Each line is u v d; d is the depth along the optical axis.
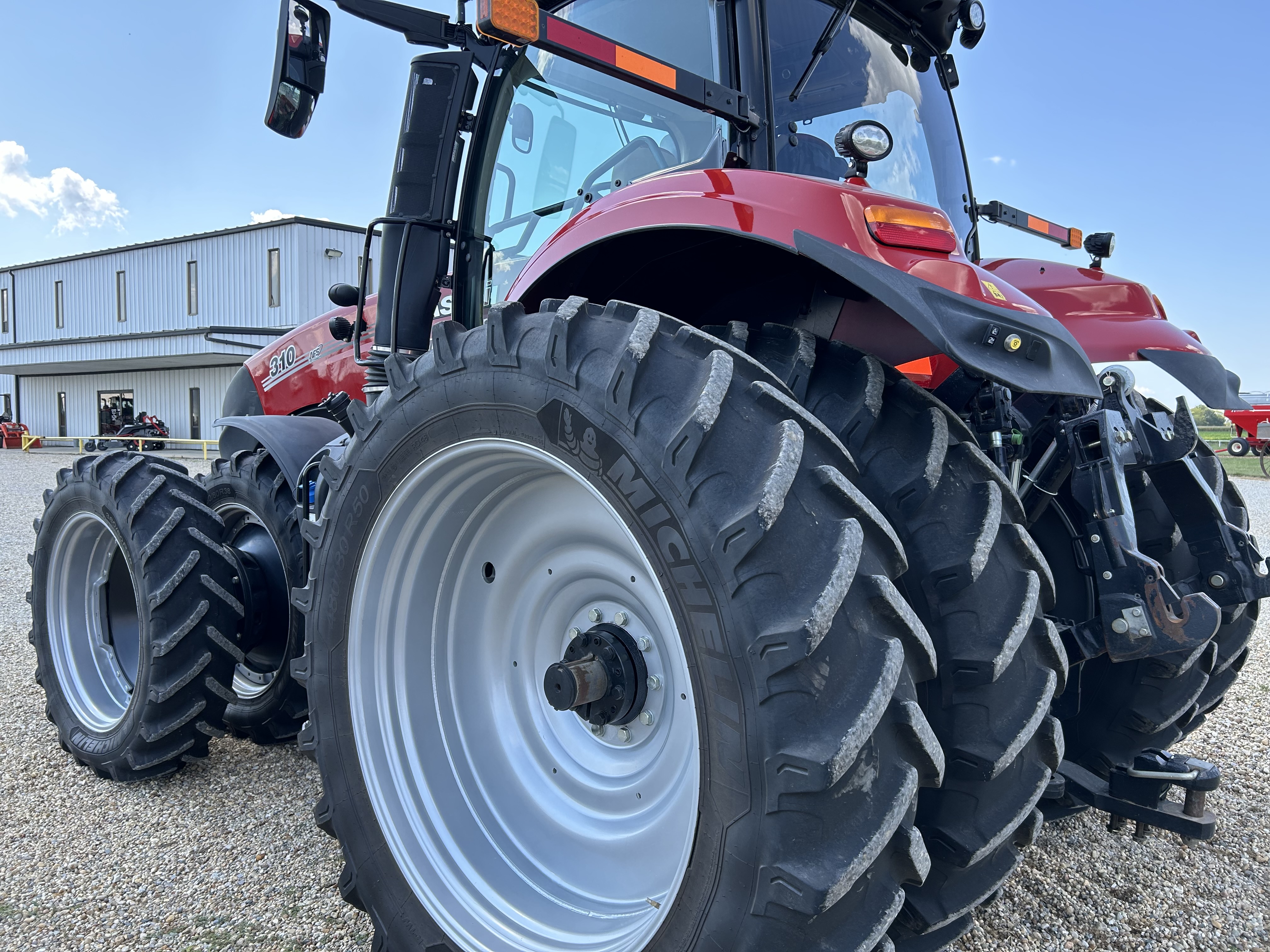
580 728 1.80
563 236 1.89
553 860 1.74
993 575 1.40
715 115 1.88
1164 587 1.64
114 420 29.17
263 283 25.95
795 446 1.21
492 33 1.44
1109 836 2.30
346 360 3.81
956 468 1.48
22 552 7.23
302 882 2.10
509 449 1.52
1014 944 1.82
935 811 1.36
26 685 3.70
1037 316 1.52
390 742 1.77
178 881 2.11
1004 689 1.36
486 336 1.56
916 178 2.56
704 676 1.20
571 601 1.80
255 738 3.00
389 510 1.73
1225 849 2.22
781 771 1.11
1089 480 1.74
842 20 2.14
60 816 2.48
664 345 1.37
